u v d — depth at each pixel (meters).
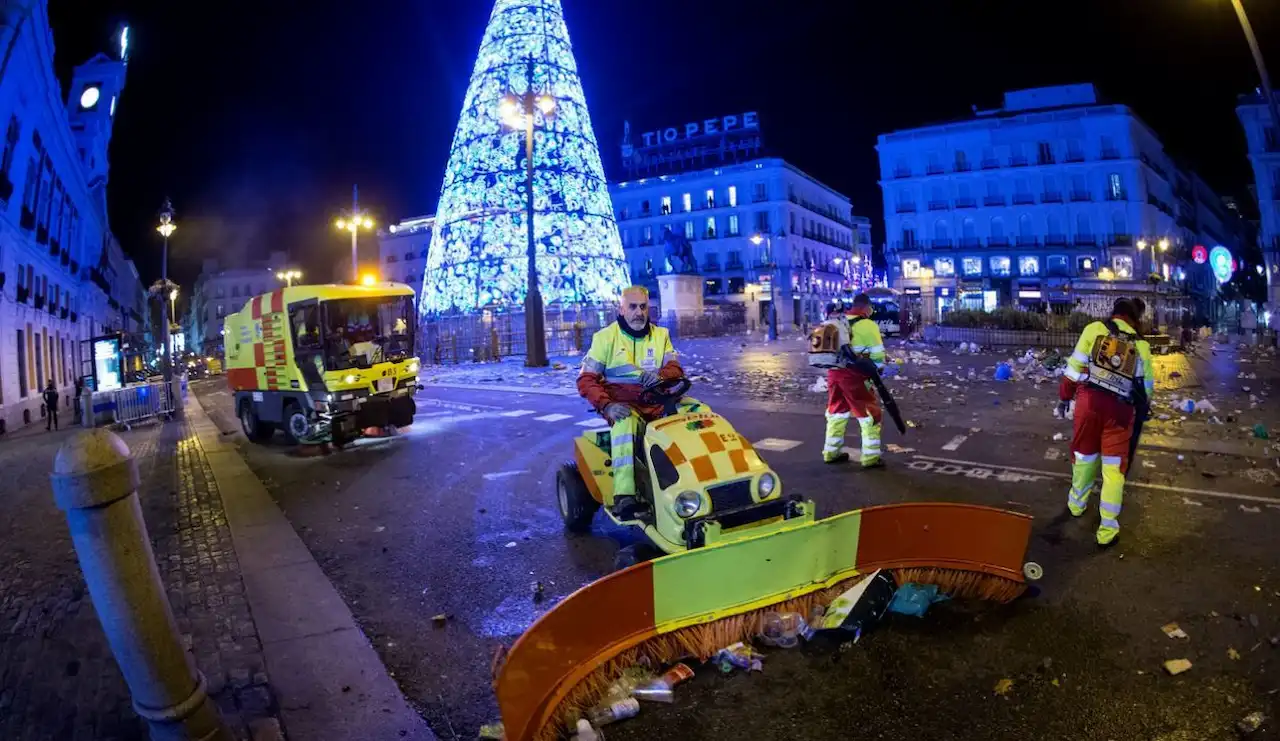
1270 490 5.93
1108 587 4.13
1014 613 3.82
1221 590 4.02
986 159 60.59
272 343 11.48
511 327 36.12
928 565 3.97
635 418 4.67
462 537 5.81
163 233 27.98
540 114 34.16
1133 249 55.72
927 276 60.34
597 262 36.69
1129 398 4.86
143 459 10.87
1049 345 26.17
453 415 13.81
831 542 3.78
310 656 3.67
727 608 3.50
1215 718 2.86
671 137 75.94
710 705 3.09
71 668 3.74
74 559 5.83
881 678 3.23
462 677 3.49
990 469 7.08
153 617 2.34
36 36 18.67
